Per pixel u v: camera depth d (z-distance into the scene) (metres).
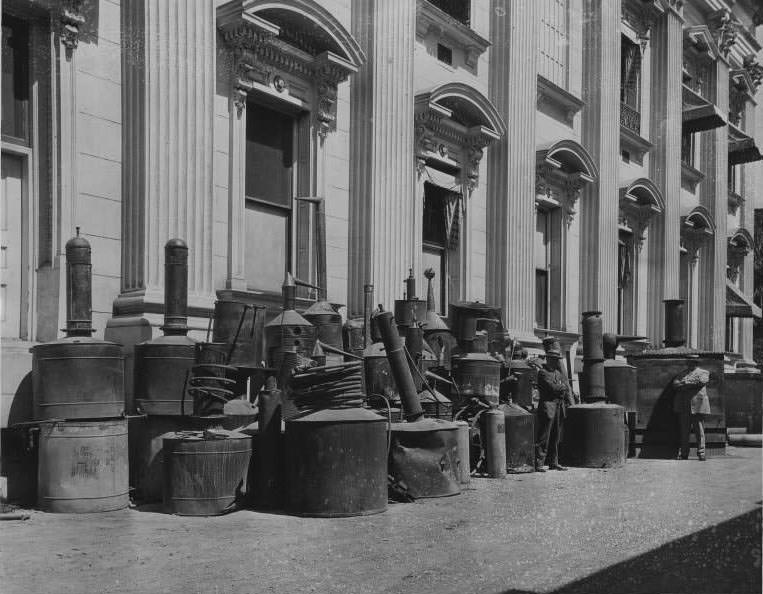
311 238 10.75
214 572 4.64
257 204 10.38
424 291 13.02
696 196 23.81
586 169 16.86
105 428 6.71
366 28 11.66
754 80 26.75
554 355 10.32
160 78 8.45
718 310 23.77
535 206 15.23
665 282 20.38
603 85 17.78
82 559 4.96
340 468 6.58
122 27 8.50
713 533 5.80
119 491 6.83
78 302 6.95
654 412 13.18
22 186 7.86
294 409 7.97
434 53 13.49
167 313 7.49
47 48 7.89
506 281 14.10
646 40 20.75
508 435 9.80
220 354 6.93
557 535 5.80
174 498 6.57
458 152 13.71
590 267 17.23
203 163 8.87
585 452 10.98
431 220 13.42
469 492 8.12
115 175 8.39
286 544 5.45
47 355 6.70
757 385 16.41
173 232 8.47
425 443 7.70
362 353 9.15
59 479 6.59
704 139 24.20
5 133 7.70
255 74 9.91
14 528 5.95
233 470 6.65
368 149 11.47
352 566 4.82
